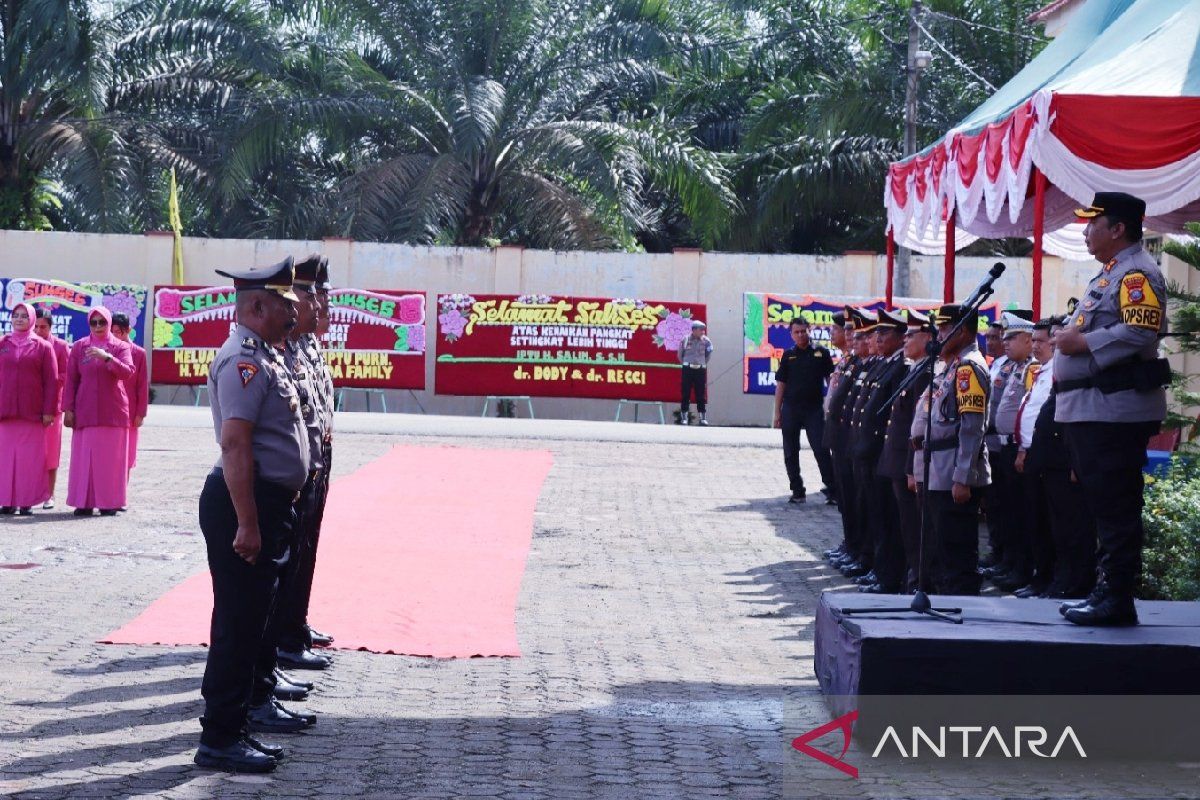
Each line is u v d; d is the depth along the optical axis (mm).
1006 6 31984
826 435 12453
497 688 7262
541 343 28750
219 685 5660
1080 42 12750
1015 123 10578
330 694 7059
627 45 32062
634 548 12656
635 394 28672
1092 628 6375
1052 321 10617
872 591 10742
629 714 6754
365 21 31562
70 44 29969
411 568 10938
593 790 5473
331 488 15586
